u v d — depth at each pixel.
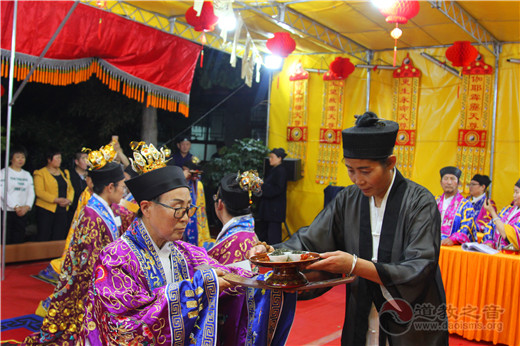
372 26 6.29
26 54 4.81
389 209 2.01
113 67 5.59
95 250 3.19
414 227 1.94
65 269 3.26
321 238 2.20
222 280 1.84
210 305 1.78
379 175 1.88
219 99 10.04
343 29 6.52
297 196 8.25
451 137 7.04
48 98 9.05
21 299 4.86
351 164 1.90
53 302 3.24
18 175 6.48
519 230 4.23
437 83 7.16
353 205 2.14
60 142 8.32
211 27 4.87
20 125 8.02
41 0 4.84
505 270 4.08
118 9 5.69
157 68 5.93
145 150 1.97
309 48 7.64
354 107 7.78
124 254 1.80
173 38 6.07
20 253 6.45
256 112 9.91
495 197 6.71
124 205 3.71
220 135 10.16
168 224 1.83
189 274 2.02
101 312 1.72
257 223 7.82
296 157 8.26
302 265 1.66
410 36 6.68
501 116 6.68
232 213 2.75
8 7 4.61
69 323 3.22
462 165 6.94
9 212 6.57
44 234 6.79
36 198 6.90
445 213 4.87
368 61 7.62
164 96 6.05
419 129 7.29
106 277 1.75
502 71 6.67
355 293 2.10
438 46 7.11
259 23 6.22
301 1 5.43
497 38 6.52
